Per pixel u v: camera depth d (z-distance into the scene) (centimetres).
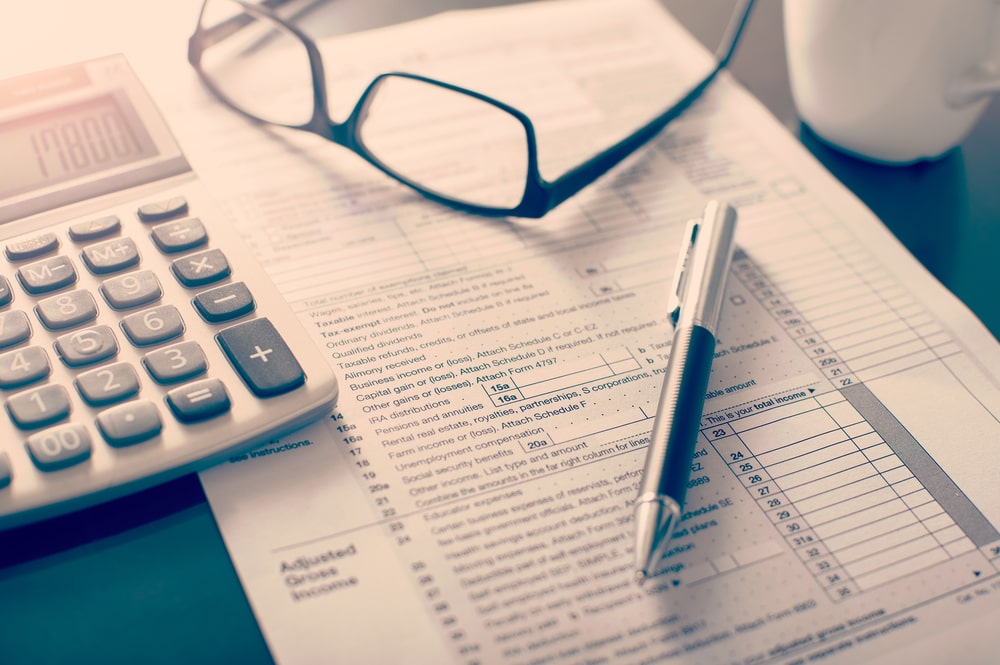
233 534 29
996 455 34
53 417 29
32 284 33
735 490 32
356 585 28
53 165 37
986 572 30
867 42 42
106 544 29
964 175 48
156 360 31
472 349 36
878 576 29
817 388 36
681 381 32
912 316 39
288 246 39
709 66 54
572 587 28
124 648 27
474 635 27
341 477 31
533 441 32
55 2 53
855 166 48
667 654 27
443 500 30
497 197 43
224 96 47
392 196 43
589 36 55
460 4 57
